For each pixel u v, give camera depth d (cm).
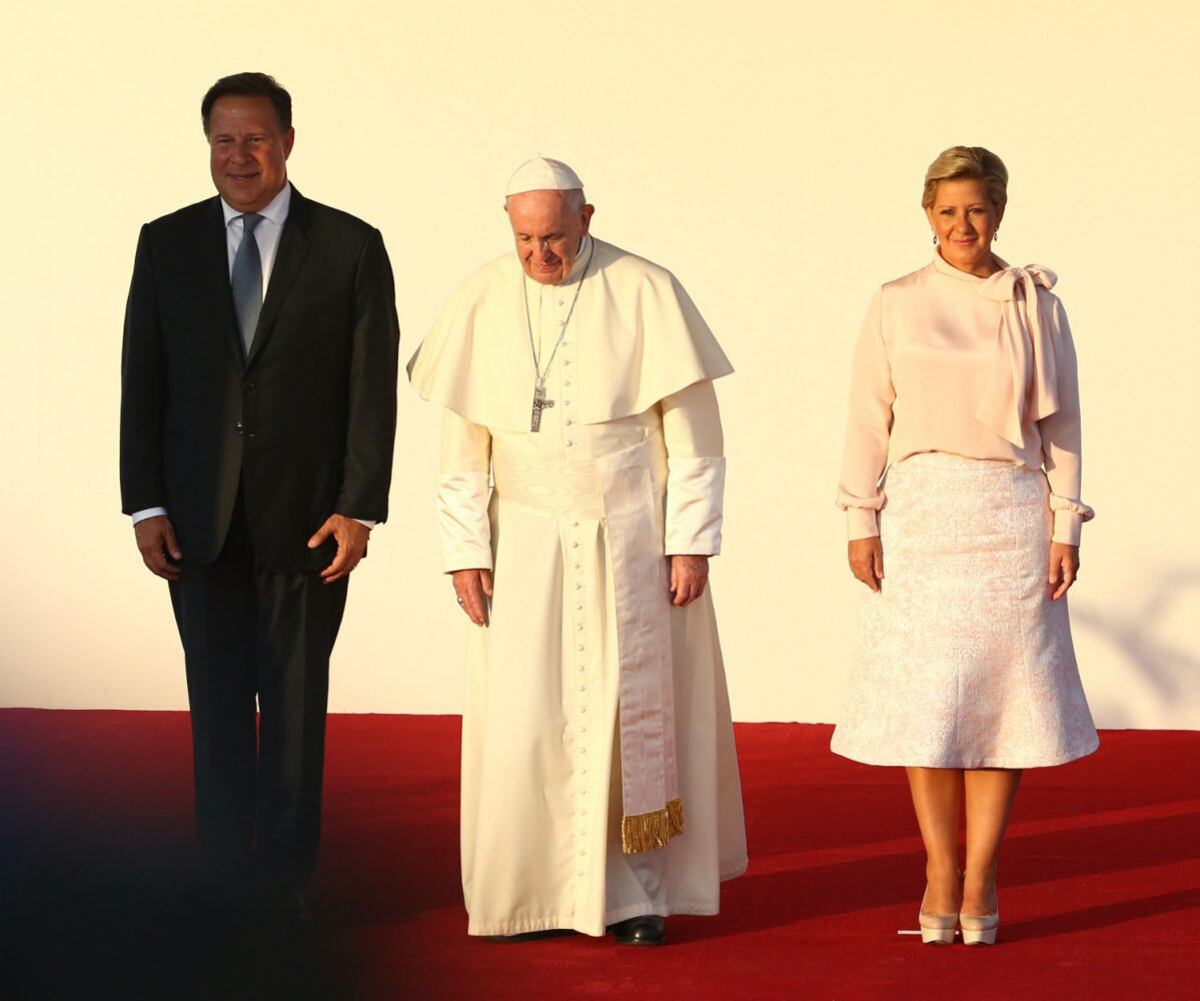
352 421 1548
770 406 2630
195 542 1528
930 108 2575
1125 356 2533
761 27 2609
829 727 2584
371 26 2686
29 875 1728
